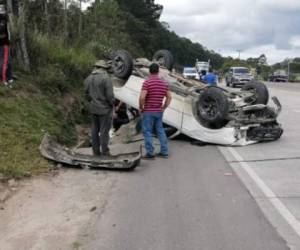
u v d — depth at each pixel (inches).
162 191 278.2
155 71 377.4
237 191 277.0
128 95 495.8
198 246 196.5
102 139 363.9
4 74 442.0
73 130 478.9
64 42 741.3
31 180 294.0
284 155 384.8
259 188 283.1
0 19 435.8
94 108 358.6
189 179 307.3
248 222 224.4
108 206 250.4
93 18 1291.8
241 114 440.1
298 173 321.1
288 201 256.7
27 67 513.7
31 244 203.9
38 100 462.0
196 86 482.9
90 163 330.6
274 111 464.1
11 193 270.5
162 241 202.2
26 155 329.7
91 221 228.4
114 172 326.0
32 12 778.2
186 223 223.6
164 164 355.9
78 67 647.8
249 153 397.7
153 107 374.9
